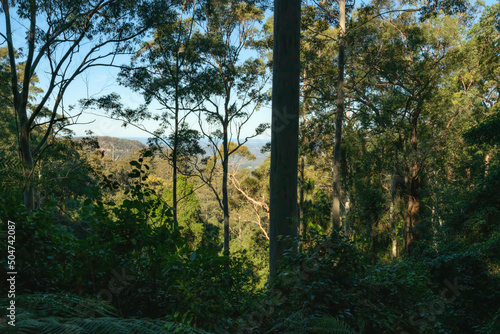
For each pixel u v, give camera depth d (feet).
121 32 53.36
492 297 27.66
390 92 74.38
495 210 40.93
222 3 72.02
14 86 48.39
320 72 76.02
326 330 7.58
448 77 71.00
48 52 49.32
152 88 65.72
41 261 9.71
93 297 9.09
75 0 48.32
